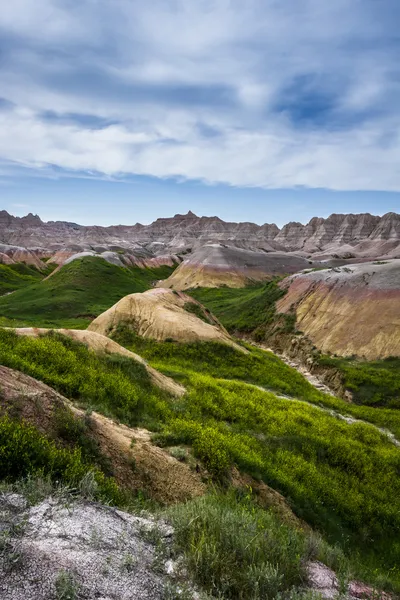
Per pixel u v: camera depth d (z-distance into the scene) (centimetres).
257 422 1450
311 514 867
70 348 1303
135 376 1360
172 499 655
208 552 361
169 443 873
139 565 339
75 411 739
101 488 506
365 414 2252
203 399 1462
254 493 820
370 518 1005
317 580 433
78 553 327
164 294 3512
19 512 375
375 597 450
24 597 259
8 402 617
